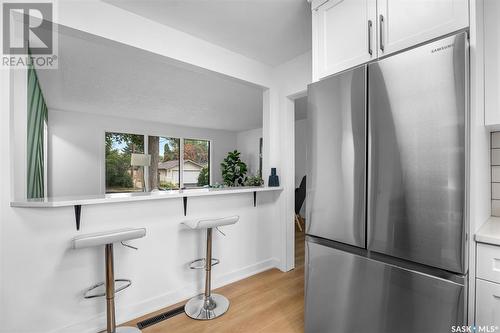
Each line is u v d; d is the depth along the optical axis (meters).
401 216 1.21
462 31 1.14
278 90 3.04
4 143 1.44
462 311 1.04
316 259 1.61
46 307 1.60
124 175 6.24
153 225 2.08
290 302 2.19
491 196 1.60
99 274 1.81
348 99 1.44
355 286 1.40
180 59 2.25
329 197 1.53
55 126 5.27
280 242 2.95
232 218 2.14
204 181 7.90
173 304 2.16
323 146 1.57
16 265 1.50
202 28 2.22
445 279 1.09
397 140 1.23
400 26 1.33
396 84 1.23
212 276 2.46
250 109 5.30
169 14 2.02
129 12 1.97
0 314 1.45
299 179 6.53
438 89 1.10
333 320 1.51
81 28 1.75
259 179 3.49
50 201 1.50
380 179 1.29
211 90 4.00
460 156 1.04
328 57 1.70
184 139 7.44
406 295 1.20
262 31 2.28
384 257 1.30
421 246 1.15
